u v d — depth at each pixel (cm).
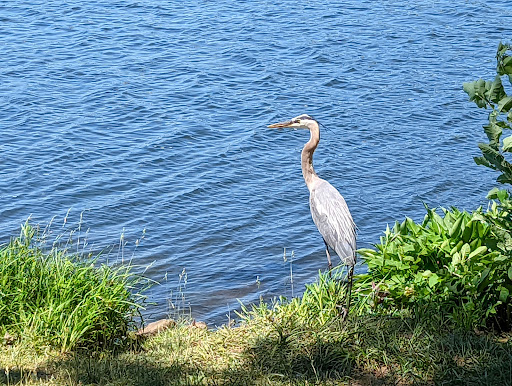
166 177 1875
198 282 1398
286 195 1802
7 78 2506
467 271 891
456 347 816
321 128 2222
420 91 2542
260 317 927
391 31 3228
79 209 1695
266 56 2853
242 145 2078
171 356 841
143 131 2152
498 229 860
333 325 874
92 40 2959
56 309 880
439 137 2183
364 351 817
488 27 3309
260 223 1662
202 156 2003
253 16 3391
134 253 1509
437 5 3666
